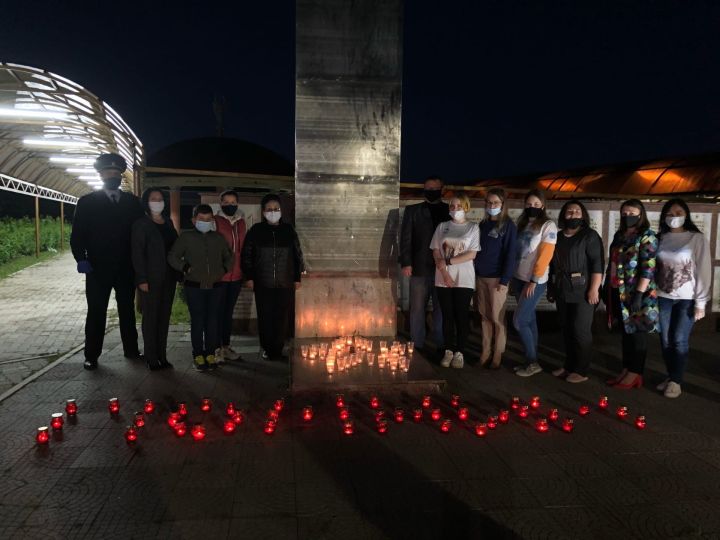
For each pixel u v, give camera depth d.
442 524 3.05
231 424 4.32
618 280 5.58
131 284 6.44
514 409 4.96
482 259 6.13
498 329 6.20
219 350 6.40
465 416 4.66
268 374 6.00
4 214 26.34
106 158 6.18
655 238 5.38
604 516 3.17
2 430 4.35
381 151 6.46
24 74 7.87
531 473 3.71
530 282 5.86
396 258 6.67
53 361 6.57
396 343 6.33
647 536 2.97
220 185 9.92
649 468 3.82
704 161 14.27
